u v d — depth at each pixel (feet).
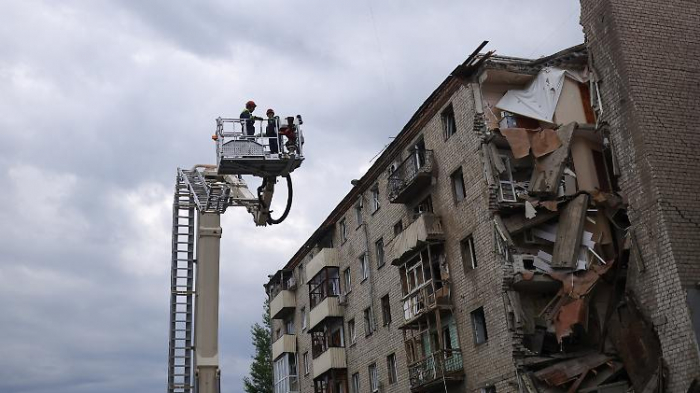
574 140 83.92
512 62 87.76
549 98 85.51
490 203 83.76
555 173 80.69
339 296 126.00
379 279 112.78
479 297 85.20
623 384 67.26
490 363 82.02
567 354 77.30
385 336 109.40
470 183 88.28
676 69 71.36
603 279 76.64
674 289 62.90
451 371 86.48
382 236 112.78
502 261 81.46
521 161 86.33
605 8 73.31
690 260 63.67
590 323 75.92
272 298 162.50
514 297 80.02
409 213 104.32
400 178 101.81
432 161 96.43
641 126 67.92
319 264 129.70
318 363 125.90
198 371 56.59
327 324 127.54
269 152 60.29
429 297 91.97
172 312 59.16
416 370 93.30
